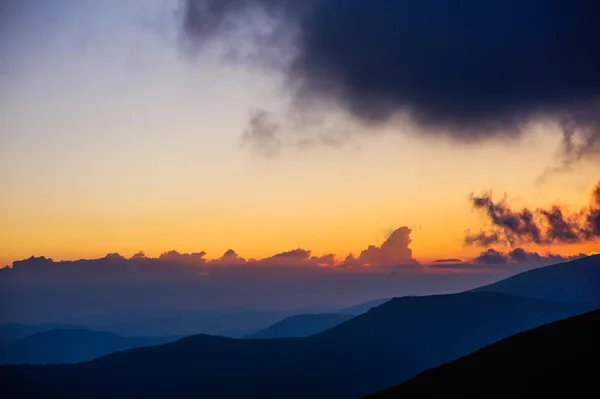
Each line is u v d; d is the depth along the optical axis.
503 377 80.38
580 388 71.38
